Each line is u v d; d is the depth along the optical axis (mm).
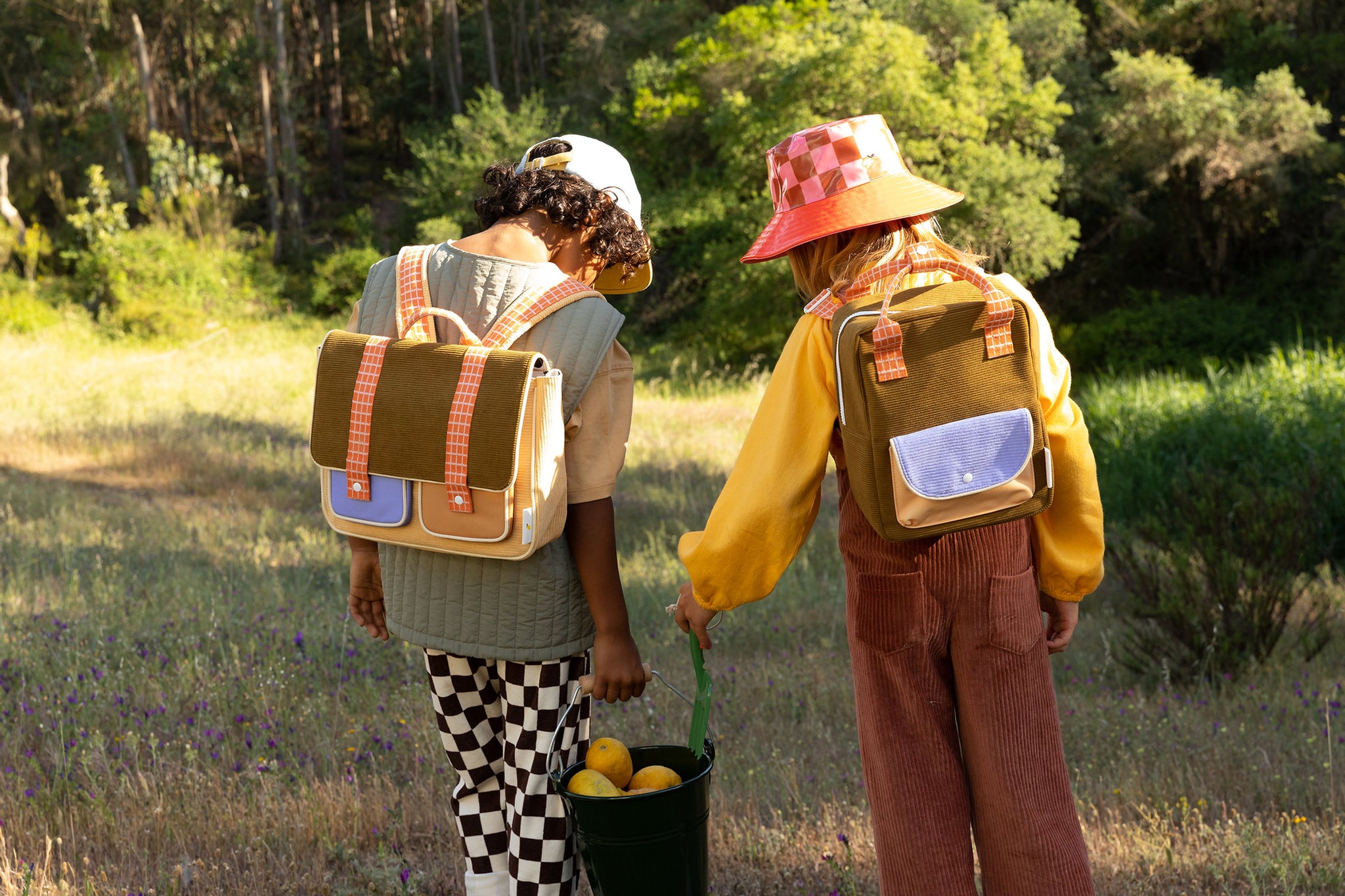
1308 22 23109
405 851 2885
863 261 1880
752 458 1871
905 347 1714
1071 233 19484
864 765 1946
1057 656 5195
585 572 1936
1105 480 9328
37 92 34781
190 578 6273
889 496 1716
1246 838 2781
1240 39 23109
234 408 14844
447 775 3363
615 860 1829
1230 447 8875
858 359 1711
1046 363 1867
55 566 6559
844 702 4363
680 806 1835
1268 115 20000
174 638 4844
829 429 1843
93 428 12445
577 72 33344
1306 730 3873
